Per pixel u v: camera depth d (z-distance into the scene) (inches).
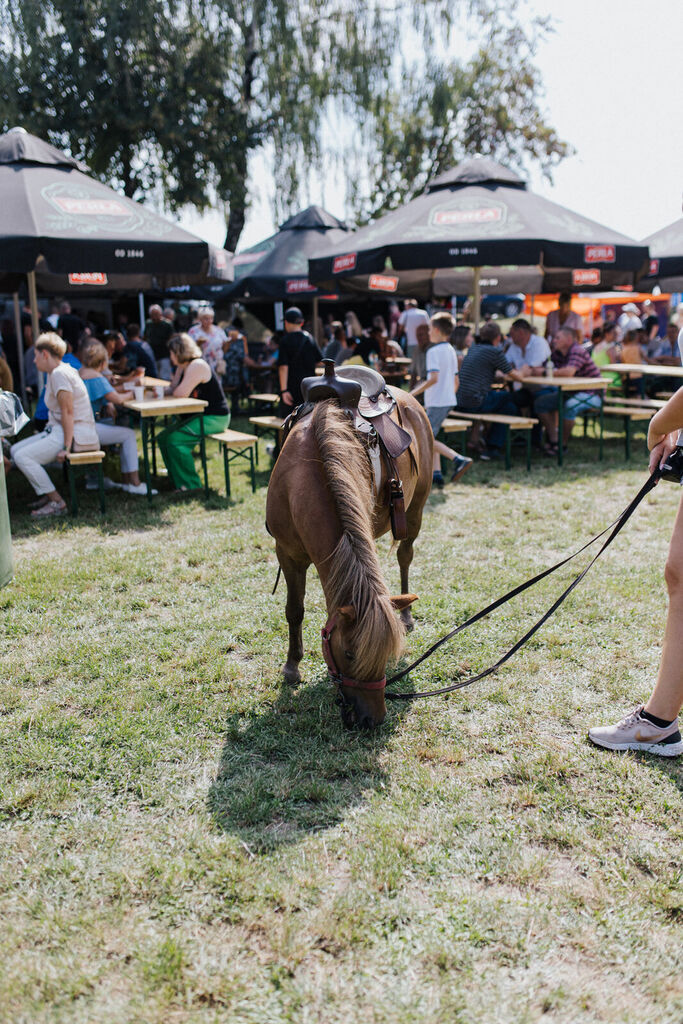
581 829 100.3
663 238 398.0
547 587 185.6
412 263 317.1
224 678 143.3
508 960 80.7
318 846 97.7
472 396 343.9
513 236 312.8
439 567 201.8
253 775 112.9
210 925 85.7
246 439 276.7
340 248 366.9
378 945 82.4
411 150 803.4
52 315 595.2
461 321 543.2
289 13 724.7
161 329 520.7
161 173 766.5
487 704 134.0
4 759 117.2
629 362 411.5
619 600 176.9
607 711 130.6
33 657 152.3
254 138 763.4
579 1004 75.3
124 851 97.3
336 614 97.8
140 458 352.5
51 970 79.5
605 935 83.7
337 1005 75.4
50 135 730.2
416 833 100.3
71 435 249.3
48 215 264.7
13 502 275.0
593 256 322.0
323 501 109.5
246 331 807.1
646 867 93.7
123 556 211.6
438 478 298.4
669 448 112.9
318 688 139.3
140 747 120.3
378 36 748.0
